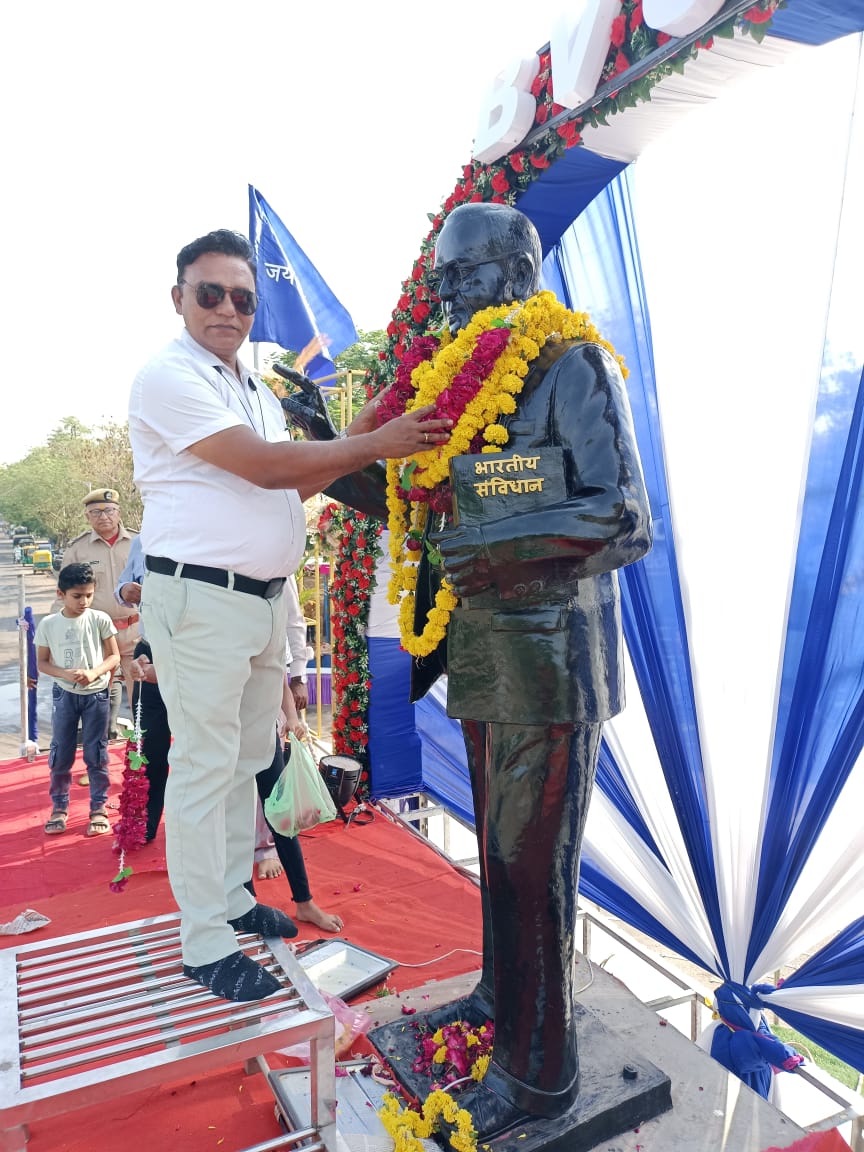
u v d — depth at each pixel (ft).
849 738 9.34
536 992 7.27
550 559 6.55
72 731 16.33
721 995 10.81
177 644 7.26
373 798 17.57
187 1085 8.94
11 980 7.52
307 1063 9.15
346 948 11.59
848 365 9.33
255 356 22.61
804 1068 9.92
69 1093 6.25
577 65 9.35
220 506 7.29
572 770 7.22
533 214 12.03
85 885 13.96
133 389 7.58
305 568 33.12
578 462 6.76
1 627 58.54
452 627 7.55
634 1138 7.62
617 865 12.59
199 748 7.36
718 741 10.77
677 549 11.14
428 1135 7.47
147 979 7.67
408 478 8.05
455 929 12.57
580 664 7.08
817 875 10.03
